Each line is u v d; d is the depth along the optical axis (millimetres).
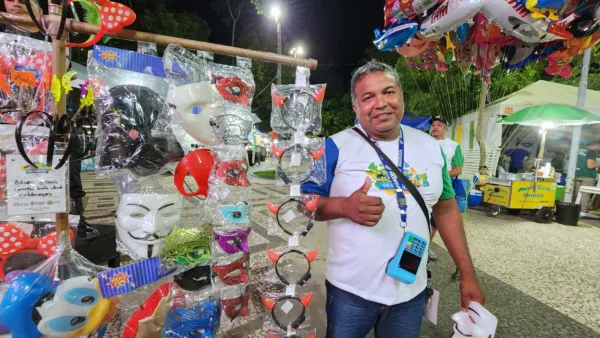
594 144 7238
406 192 1362
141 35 1101
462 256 1534
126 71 1135
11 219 1101
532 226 5621
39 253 1146
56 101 1029
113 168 1065
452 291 3010
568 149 8273
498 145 7191
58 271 1064
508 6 1913
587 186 6348
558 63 2771
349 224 1368
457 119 8320
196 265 1229
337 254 1399
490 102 7434
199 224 1335
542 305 2785
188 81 1135
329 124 20250
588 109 6621
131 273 1117
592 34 2340
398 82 1377
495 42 2875
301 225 1271
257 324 2271
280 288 1450
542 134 6297
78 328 1042
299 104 1214
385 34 2316
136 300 1313
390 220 1336
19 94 1029
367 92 1336
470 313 1340
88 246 2127
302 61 1271
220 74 1193
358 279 1337
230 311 1337
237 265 1271
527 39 2154
